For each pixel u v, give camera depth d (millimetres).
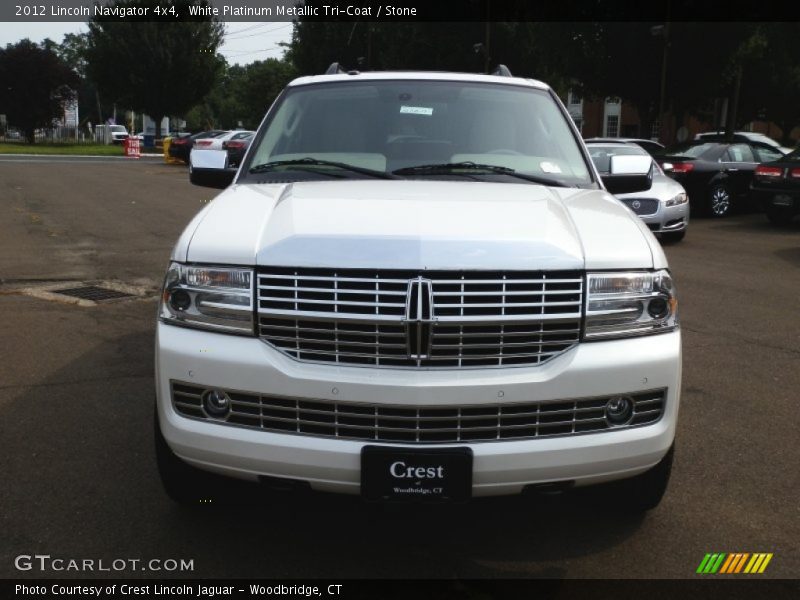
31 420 4277
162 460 3074
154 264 8828
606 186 4098
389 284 2637
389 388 2600
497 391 2625
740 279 8820
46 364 5207
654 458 2848
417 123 4055
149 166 27844
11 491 3486
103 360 5312
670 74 26328
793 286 8453
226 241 2805
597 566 3002
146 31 44281
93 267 8586
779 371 5410
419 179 3689
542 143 4031
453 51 32594
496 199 3199
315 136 4031
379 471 2635
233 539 3150
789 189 13227
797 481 3732
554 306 2691
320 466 2666
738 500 3537
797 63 28906
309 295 2678
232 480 3145
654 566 3002
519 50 32156
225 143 25938
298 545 3121
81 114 93375
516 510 3412
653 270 2826
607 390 2715
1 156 32812
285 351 2697
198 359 2727
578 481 2766
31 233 10961
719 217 15125
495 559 3039
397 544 3141
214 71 46625
